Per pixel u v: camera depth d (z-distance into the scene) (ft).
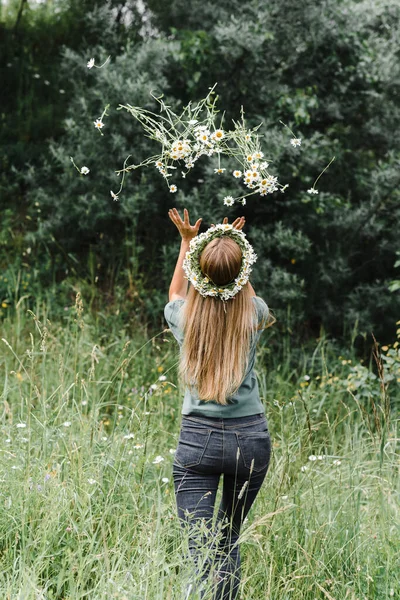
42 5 28.86
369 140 25.34
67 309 22.04
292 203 23.54
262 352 20.83
